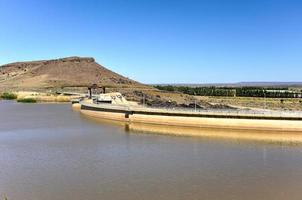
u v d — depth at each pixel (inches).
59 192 1708.9
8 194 1685.5
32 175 1989.4
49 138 3181.6
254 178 1925.4
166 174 2003.0
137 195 1662.2
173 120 4202.8
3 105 7126.0
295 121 3599.9
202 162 2290.8
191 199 1609.3
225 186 1787.6
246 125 3777.1
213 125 3946.9
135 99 7593.5
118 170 2091.5
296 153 2573.8
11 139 3110.2
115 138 3233.3
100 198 1626.5
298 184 1819.6
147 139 3186.5
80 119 4714.6
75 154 2524.6
